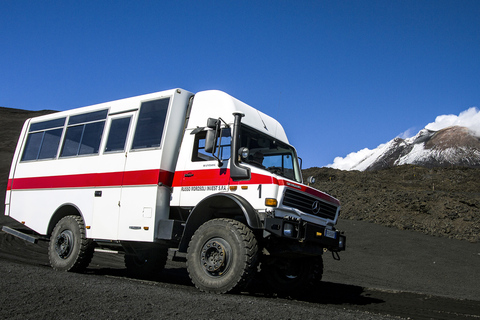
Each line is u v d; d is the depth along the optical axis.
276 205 6.42
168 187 7.61
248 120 7.48
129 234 7.69
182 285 7.73
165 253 9.50
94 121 9.05
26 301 4.57
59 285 5.58
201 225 6.84
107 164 8.40
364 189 31.50
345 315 4.91
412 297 8.83
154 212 7.38
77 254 8.41
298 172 8.27
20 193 9.99
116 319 4.01
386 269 14.53
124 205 7.89
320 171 50.81
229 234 6.39
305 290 7.96
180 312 4.36
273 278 8.25
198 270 6.56
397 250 17.31
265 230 6.27
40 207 9.45
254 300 5.51
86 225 8.45
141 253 8.95
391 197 27.19
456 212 22.41
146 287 6.10
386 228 21.55
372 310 6.51
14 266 7.61
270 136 7.90
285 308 4.96
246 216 6.31
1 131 56.12
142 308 4.47
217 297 5.44
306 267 8.02
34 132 10.32
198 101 7.84
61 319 3.97
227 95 7.51
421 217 22.78
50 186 9.38
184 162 7.55
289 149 8.30
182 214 7.57
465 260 15.72
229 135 7.13
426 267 14.77
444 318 6.23
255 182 6.62
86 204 8.57
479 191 44.69
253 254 6.26
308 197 7.02
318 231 6.82
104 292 5.26
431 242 18.52
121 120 8.55
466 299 9.23
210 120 6.95
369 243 18.56
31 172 9.91
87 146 8.96
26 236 9.35
